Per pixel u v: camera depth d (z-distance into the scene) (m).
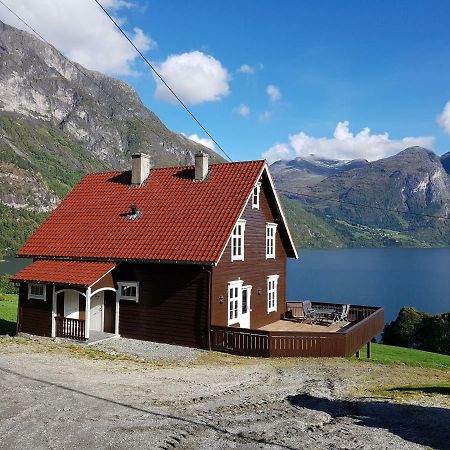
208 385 15.05
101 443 9.09
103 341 23.38
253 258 27.28
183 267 23.19
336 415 11.70
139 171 28.86
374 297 106.31
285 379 16.61
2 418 10.47
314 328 28.00
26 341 22.94
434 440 9.69
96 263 24.55
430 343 42.50
